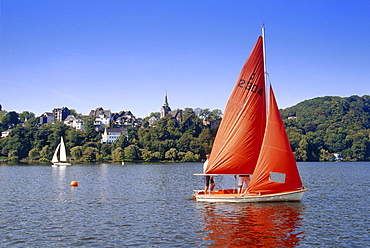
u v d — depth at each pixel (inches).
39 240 892.6
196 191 1499.8
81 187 2123.5
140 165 6333.7
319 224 1063.0
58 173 3705.7
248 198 1375.5
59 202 1492.4
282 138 1362.0
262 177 1359.5
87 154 7800.2
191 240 890.7
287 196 1386.6
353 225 1056.8
